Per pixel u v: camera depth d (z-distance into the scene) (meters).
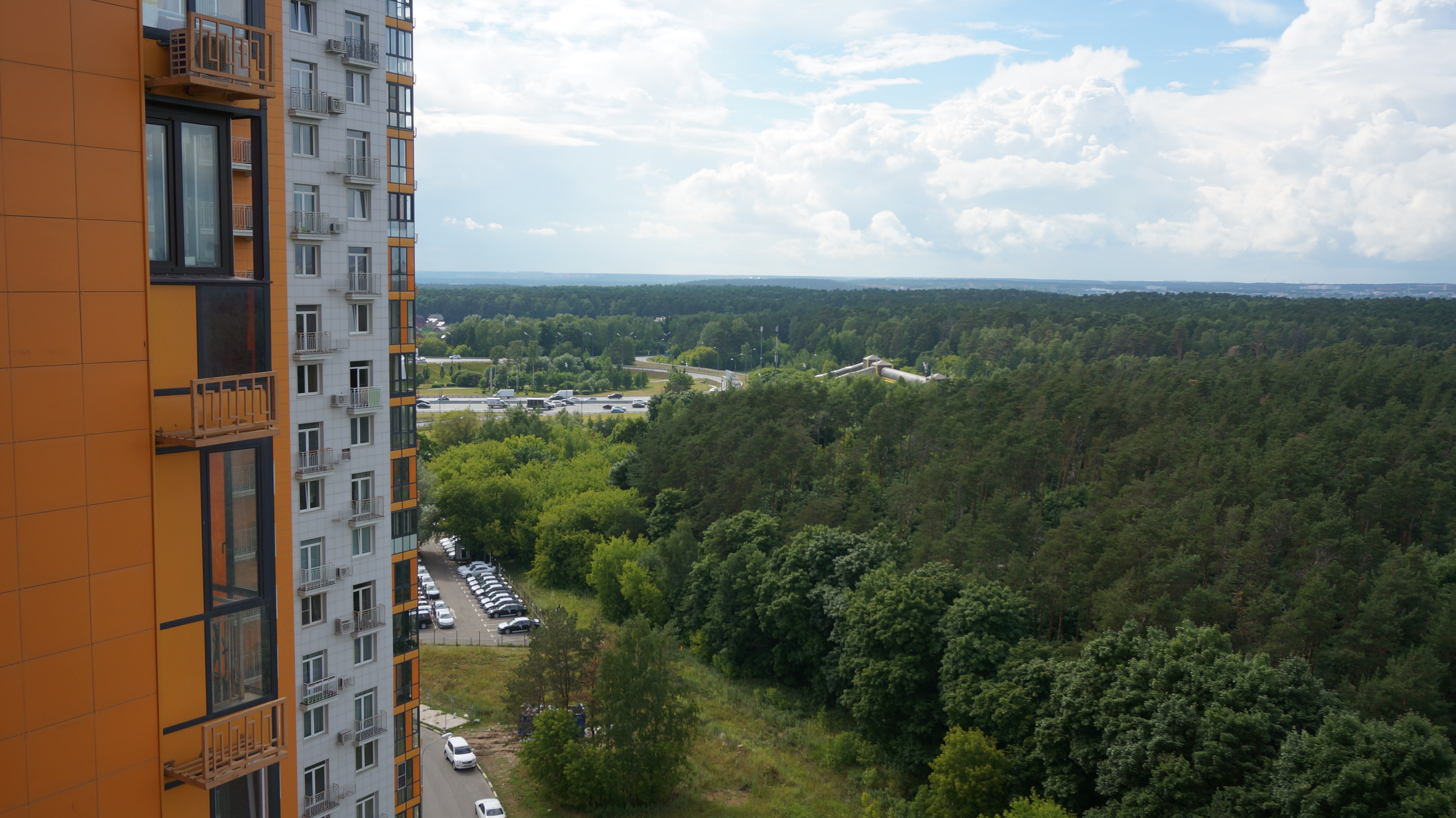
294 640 25.34
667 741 64.56
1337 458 92.12
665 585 99.31
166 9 17.38
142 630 16.75
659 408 179.25
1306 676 51.38
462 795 64.38
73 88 15.27
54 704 15.55
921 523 94.25
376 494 48.94
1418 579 67.81
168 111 17.12
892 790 66.00
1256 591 70.12
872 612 71.88
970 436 110.69
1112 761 51.59
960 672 64.62
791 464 116.75
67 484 15.52
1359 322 199.00
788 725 78.50
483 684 83.94
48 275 15.11
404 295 52.25
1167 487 88.06
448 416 176.12
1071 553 75.81
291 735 23.39
